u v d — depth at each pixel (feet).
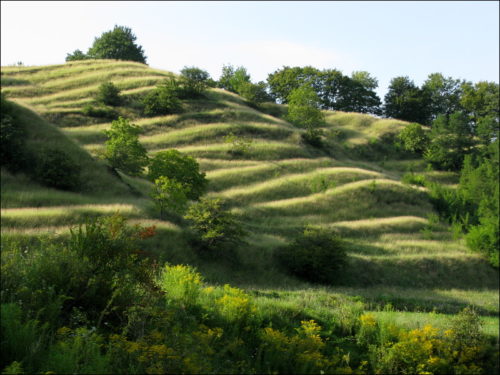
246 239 110.11
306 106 242.37
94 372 14.89
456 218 165.48
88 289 21.91
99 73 256.52
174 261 85.40
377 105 372.58
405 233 141.38
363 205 157.69
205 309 28.78
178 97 240.12
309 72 358.64
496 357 31.24
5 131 116.16
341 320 37.11
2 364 15.14
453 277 114.32
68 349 15.35
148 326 21.95
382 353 29.84
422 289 105.40
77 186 118.32
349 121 299.58
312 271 100.48
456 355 30.27
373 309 64.75
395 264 113.19
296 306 39.04
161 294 26.73
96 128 186.39
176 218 111.96
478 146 274.98
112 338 18.30
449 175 240.94
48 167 114.52
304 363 23.53
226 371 19.38
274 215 141.49
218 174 165.58
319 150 225.15
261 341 26.35
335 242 104.06
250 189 157.99
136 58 358.23
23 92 212.23
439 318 45.50
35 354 15.70
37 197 100.53
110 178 130.31
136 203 115.55
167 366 16.92
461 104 356.79
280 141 217.77
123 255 26.17
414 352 28.68
